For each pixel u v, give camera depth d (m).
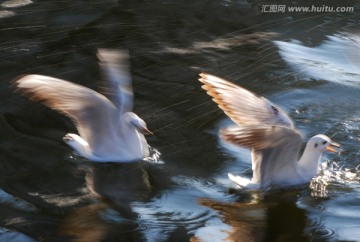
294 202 11.59
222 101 11.74
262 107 11.67
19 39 16.78
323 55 17.16
